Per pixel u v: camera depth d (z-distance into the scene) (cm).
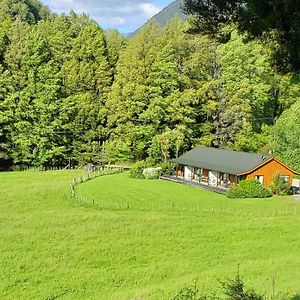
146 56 7219
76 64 7456
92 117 7331
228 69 7294
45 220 3550
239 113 7175
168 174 6316
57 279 2488
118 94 7194
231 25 1097
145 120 7150
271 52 1180
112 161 7312
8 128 6938
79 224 3469
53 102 7119
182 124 7212
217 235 3312
